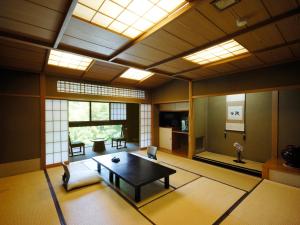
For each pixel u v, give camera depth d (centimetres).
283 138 371
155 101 633
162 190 290
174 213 225
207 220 210
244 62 337
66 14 185
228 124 494
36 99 394
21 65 352
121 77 503
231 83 410
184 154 546
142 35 246
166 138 614
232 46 279
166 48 284
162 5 184
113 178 344
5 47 284
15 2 170
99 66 407
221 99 512
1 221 207
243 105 461
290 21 193
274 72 339
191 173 372
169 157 512
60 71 415
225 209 233
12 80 365
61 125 437
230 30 222
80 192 282
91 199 260
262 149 425
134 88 591
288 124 365
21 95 374
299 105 352
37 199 259
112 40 262
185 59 340
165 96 592
